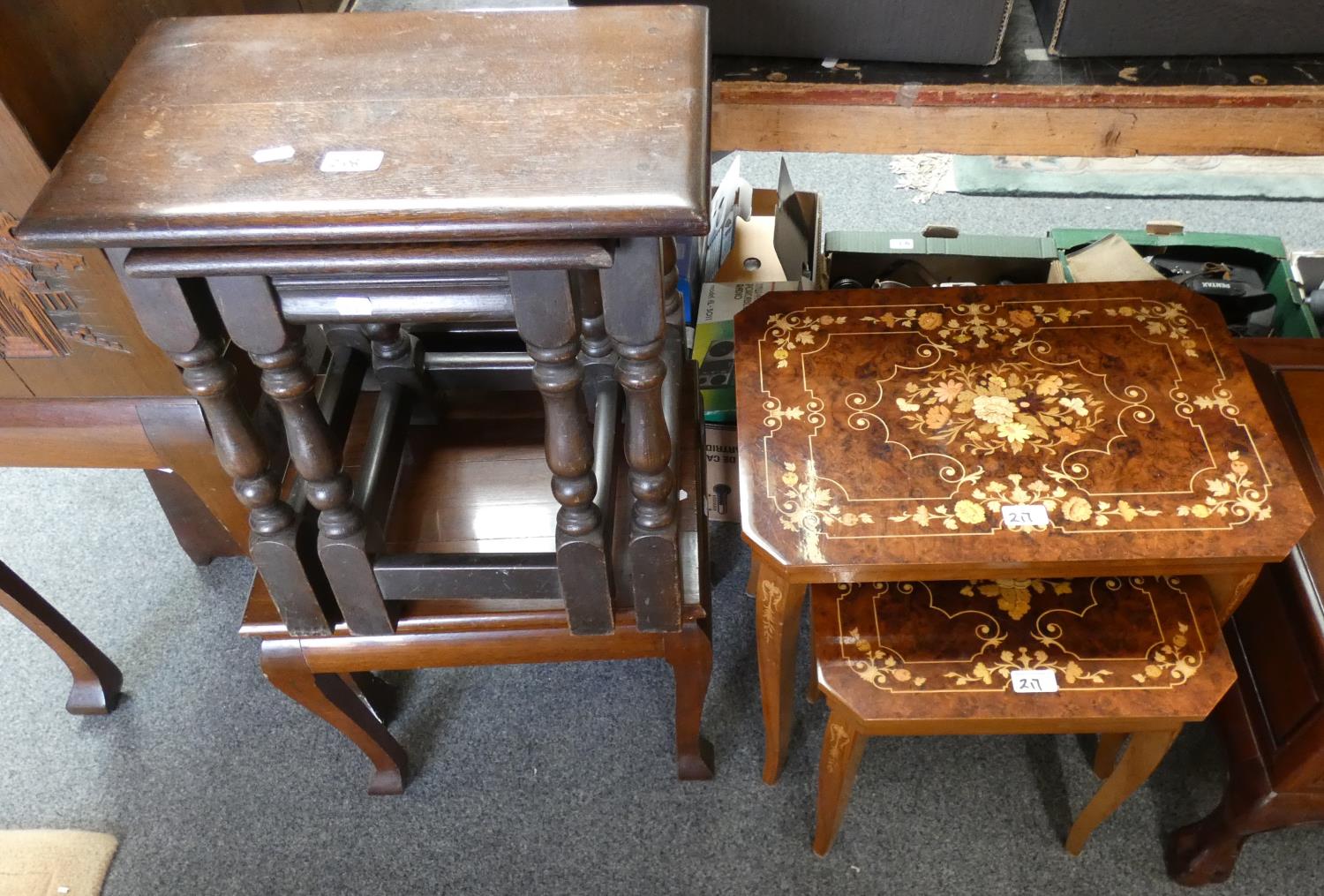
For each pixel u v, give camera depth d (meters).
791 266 1.59
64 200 0.70
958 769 1.35
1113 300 1.15
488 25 0.86
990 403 1.06
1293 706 1.06
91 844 1.33
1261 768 1.11
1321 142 1.01
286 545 0.93
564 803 1.35
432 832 1.34
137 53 0.84
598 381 1.12
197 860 1.33
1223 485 0.97
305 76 0.81
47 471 1.79
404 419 1.11
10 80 0.76
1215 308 1.13
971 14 0.96
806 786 1.35
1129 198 2.16
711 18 0.98
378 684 1.42
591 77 0.79
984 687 0.97
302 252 0.69
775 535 0.96
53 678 1.52
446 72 0.81
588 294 1.03
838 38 1.00
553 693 1.47
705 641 1.06
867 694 0.97
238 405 0.84
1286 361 1.18
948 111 1.01
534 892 1.28
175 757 1.43
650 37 0.83
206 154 0.74
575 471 0.87
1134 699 0.96
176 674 1.52
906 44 1.00
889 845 1.29
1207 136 1.02
